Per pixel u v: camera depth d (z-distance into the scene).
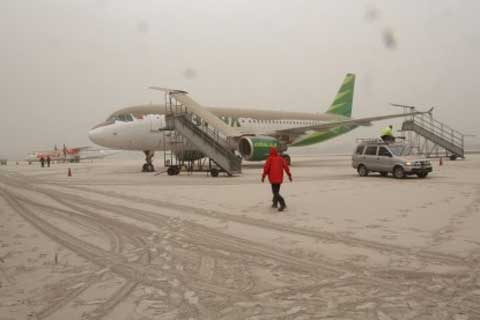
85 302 4.32
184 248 6.61
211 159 20.97
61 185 18.45
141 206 11.15
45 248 6.71
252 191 14.20
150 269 5.50
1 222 9.15
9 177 25.72
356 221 8.50
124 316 3.94
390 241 6.75
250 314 3.95
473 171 22.83
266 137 24.61
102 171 30.80
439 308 4.02
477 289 4.53
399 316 3.85
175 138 24.62
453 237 6.92
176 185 16.89
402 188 14.45
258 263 5.71
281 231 7.71
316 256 5.98
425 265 5.42
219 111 28.92
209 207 10.71
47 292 4.64
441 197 11.92
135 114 25.84
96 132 25.28
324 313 3.94
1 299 4.45
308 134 34.75
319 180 18.14
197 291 4.62
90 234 7.78
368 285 4.71
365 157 19.97
